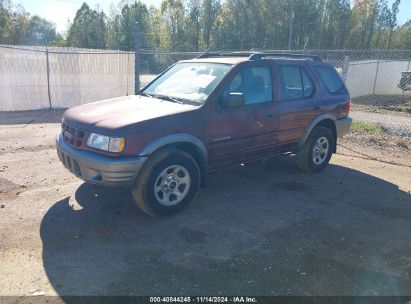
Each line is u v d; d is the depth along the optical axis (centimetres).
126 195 510
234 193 539
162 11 6862
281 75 558
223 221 448
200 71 527
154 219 445
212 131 470
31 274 332
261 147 541
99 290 313
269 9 6581
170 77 558
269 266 356
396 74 2239
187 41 6738
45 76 1347
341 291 324
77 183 554
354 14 7156
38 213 450
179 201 455
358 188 580
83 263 351
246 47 6594
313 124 606
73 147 437
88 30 7056
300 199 525
